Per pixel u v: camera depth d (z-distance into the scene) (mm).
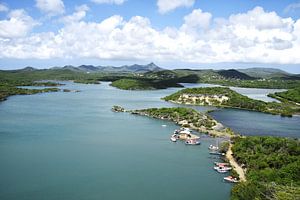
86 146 116250
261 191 68875
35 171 90062
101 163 98312
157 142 124625
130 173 90812
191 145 120938
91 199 74750
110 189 80062
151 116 182750
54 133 133875
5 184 81312
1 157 101062
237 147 105875
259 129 153125
